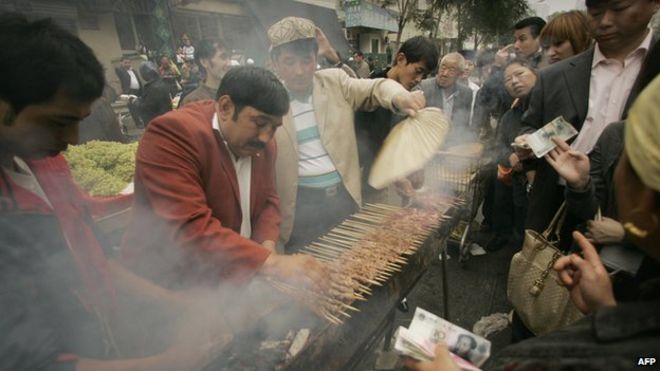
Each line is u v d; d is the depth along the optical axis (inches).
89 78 29.5
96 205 56.2
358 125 93.4
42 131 29.4
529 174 105.7
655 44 49.5
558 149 65.8
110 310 43.5
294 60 72.9
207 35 441.1
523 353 25.2
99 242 49.6
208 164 51.1
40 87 27.0
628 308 22.5
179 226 46.1
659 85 19.7
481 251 138.6
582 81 75.6
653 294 24.7
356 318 53.9
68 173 44.1
